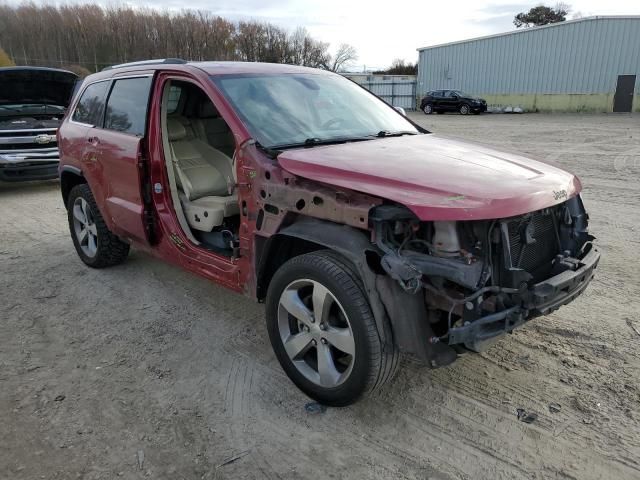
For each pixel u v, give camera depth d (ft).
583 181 31.04
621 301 14.46
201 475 8.63
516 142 51.90
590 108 106.01
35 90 31.96
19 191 32.45
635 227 21.21
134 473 8.68
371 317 8.96
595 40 102.53
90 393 10.88
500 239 8.84
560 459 8.86
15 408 10.39
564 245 10.76
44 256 19.43
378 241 8.87
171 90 14.87
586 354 11.88
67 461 8.95
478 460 8.89
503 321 8.86
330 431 9.64
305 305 10.21
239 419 10.00
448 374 11.31
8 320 14.21
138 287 16.29
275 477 8.58
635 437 9.29
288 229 10.15
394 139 12.62
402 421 9.88
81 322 14.07
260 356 12.22
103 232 16.74
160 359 12.17
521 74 112.68
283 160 10.32
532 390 10.69
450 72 123.95
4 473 8.70
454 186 9.00
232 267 11.70
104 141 15.05
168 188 13.47
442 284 9.05
